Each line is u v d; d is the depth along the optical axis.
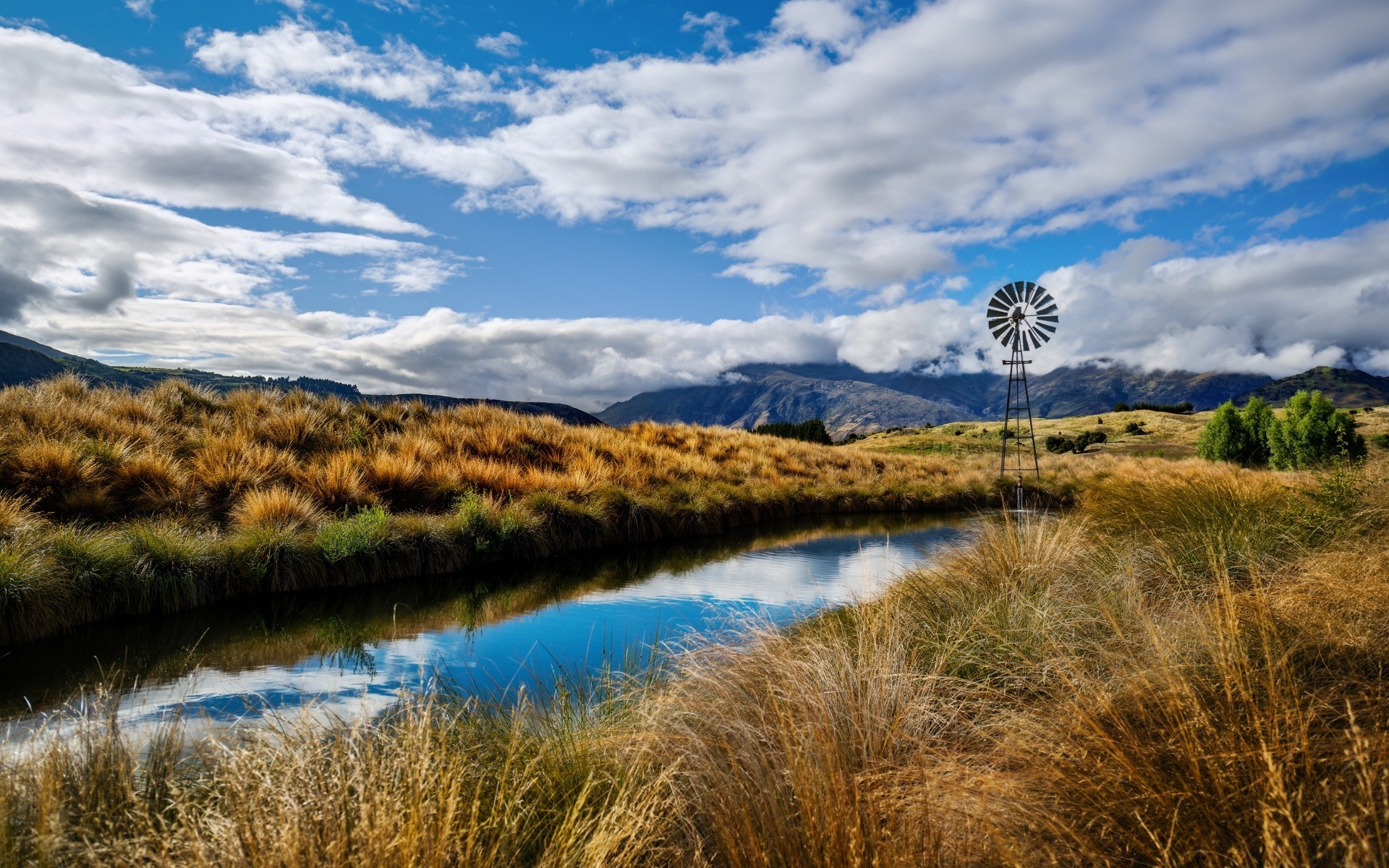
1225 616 3.28
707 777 2.83
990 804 2.32
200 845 1.86
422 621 7.32
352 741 2.53
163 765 2.88
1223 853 1.95
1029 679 3.86
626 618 7.44
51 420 10.62
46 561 6.56
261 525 9.05
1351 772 2.08
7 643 6.00
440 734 2.93
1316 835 1.91
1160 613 4.43
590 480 14.35
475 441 15.87
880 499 20.61
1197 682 2.84
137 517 8.93
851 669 3.55
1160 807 2.10
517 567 10.49
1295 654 3.09
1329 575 3.75
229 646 6.23
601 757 3.10
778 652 3.92
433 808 2.16
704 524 14.93
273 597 8.09
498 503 12.09
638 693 4.14
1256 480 7.73
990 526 7.54
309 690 5.02
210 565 7.78
